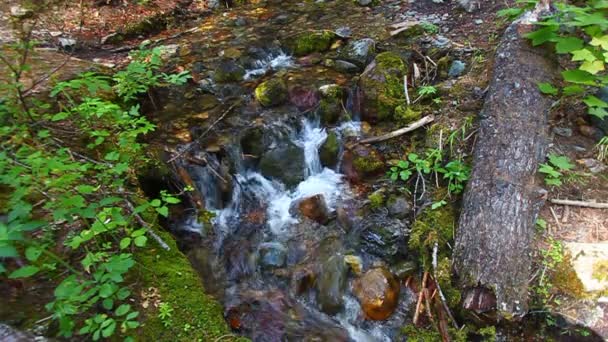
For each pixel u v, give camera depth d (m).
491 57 4.46
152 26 5.89
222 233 3.72
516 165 3.15
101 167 2.92
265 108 4.50
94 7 5.93
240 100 4.57
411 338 2.90
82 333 2.15
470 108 3.95
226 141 4.07
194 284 2.72
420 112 4.07
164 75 4.17
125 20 5.82
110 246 2.61
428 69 4.58
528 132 3.30
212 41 5.54
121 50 5.31
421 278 3.18
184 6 6.45
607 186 3.33
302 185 4.14
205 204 3.81
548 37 3.61
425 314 2.98
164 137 4.00
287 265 3.53
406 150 3.92
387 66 4.39
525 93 3.50
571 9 3.49
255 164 4.24
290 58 5.22
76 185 2.85
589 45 3.55
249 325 3.12
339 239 3.62
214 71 4.91
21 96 3.03
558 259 2.92
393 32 5.21
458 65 4.50
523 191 3.04
